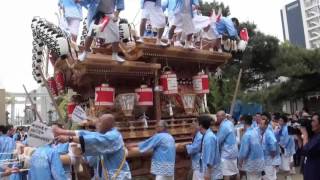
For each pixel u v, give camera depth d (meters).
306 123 5.48
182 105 8.97
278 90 25.62
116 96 8.16
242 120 9.03
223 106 18.05
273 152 9.09
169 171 6.58
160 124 6.81
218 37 9.45
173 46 8.34
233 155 7.73
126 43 8.19
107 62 7.42
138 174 7.54
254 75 26.66
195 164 7.52
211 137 6.92
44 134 4.79
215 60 9.27
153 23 8.12
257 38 24.48
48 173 5.36
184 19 8.55
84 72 7.40
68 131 4.66
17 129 13.97
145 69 7.95
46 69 8.62
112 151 4.88
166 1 9.29
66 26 8.09
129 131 7.72
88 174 6.29
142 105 7.96
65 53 7.30
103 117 5.06
